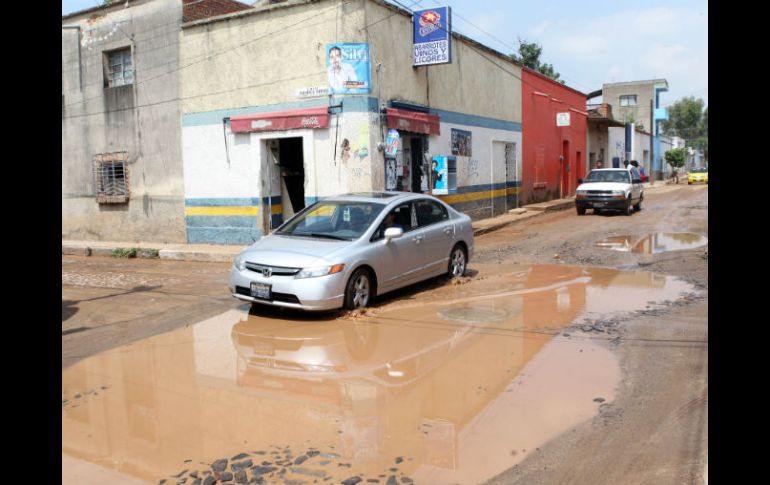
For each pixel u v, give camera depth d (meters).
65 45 17.50
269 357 6.29
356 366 5.93
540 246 13.90
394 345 6.55
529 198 24.55
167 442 4.40
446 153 17.33
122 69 16.92
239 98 14.86
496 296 8.78
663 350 6.07
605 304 8.06
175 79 15.74
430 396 5.12
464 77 18.45
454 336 6.81
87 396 5.32
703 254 11.63
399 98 14.91
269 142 14.90
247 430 4.56
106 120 17.11
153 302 9.17
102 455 4.22
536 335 6.75
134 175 16.81
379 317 7.71
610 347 6.24
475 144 19.33
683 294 8.47
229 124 15.02
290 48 14.09
